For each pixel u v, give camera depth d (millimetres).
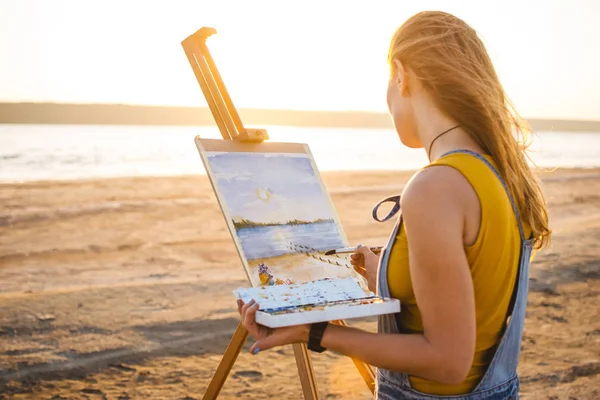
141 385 3961
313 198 2484
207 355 4531
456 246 1107
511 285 1241
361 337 1221
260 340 1304
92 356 4461
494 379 1255
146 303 5914
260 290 1401
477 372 1250
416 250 1124
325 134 74062
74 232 9680
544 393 3873
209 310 5703
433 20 1299
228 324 5297
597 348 4695
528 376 4133
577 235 9883
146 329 5109
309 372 2299
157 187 15039
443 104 1250
